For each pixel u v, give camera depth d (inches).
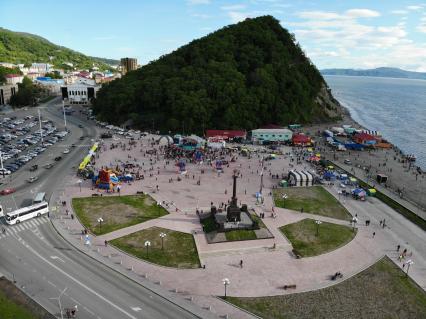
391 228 3403.1
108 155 5625.0
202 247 2891.2
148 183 4409.5
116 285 2346.2
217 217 3358.8
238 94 7682.1
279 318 2114.9
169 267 2598.4
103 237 3006.9
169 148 6122.1
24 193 3934.5
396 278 2573.8
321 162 5462.6
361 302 2300.7
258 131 6904.5
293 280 2500.0
